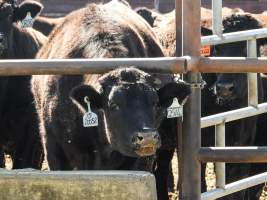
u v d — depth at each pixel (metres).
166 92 10.06
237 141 14.22
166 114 10.59
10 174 9.03
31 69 9.23
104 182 8.89
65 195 8.98
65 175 8.97
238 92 13.93
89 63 9.28
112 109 10.03
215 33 12.02
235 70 9.19
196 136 9.60
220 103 14.20
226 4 35.00
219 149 9.42
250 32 12.54
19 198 9.05
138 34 12.97
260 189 15.18
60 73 9.27
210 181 16.72
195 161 9.56
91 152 11.59
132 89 9.96
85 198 8.95
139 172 9.02
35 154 14.97
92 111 10.20
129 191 8.86
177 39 10.05
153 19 20.48
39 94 13.00
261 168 15.39
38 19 21.53
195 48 9.40
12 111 14.91
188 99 9.59
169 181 16.55
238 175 13.90
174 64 9.24
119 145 10.17
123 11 14.22
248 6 34.97
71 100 11.15
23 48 15.56
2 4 15.09
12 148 15.41
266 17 18.00
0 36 14.03
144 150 9.68
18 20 15.34
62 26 13.47
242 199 13.45
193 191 9.61
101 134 10.87
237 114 11.62
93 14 12.74
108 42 11.72
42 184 9.01
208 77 14.21
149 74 10.26
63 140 11.78
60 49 12.52
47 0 34.34
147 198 8.84
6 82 14.66
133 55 11.88
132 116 9.84
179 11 10.00
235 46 14.48
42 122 12.47
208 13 16.50
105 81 10.19
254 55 12.75
